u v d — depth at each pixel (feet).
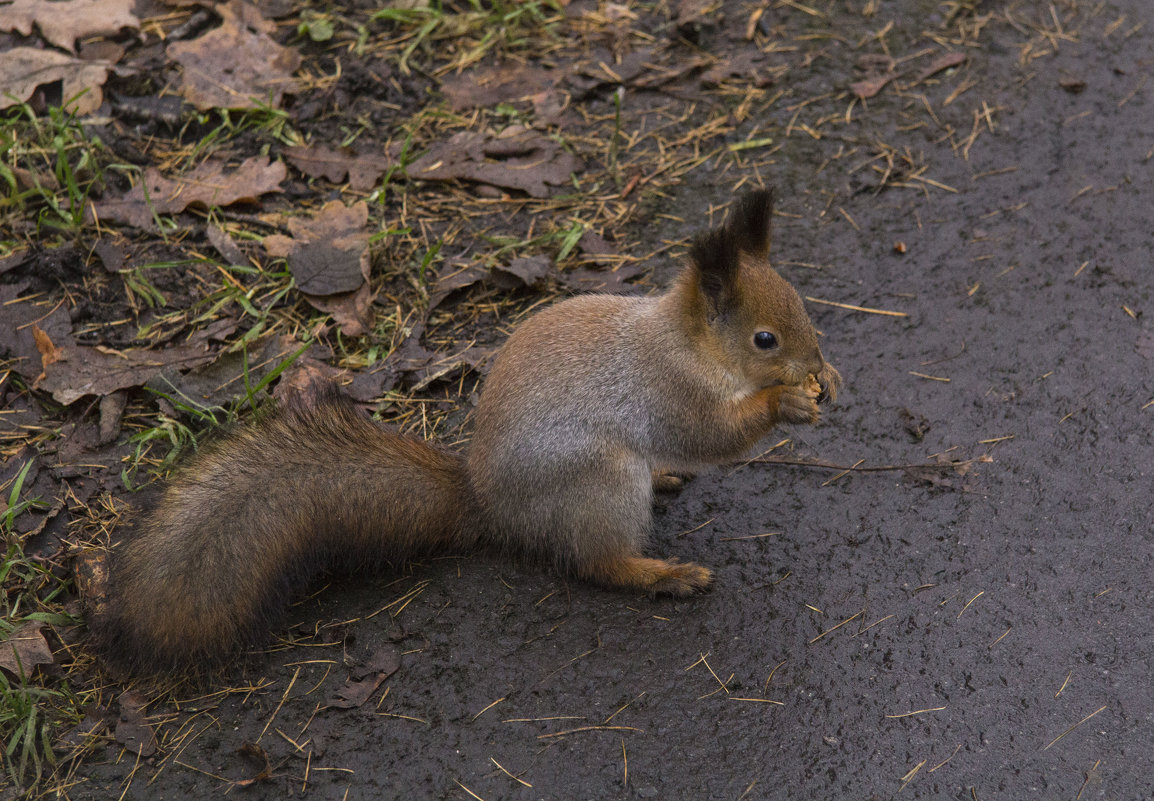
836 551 6.19
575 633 6.08
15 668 6.01
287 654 6.06
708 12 7.22
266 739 5.97
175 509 6.01
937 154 6.87
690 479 6.32
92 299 6.53
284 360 6.45
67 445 6.31
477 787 5.91
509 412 6.10
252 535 6.01
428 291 6.60
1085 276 6.59
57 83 6.88
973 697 5.99
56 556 6.16
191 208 6.71
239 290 6.56
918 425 6.36
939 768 5.91
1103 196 6.74
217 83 6.94
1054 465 6.28
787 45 7.14
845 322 6.55
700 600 6.13
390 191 6.79
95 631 6.06
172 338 6.48
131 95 6.91
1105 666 6.01
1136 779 5.89
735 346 6.10
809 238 6.71
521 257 6.64
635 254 6.68
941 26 7.18
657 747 5.95
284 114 6.89
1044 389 6.40
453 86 7.02
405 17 7.14
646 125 6.97
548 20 7.20
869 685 6.01
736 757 5.94
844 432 6.37
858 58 7.10
